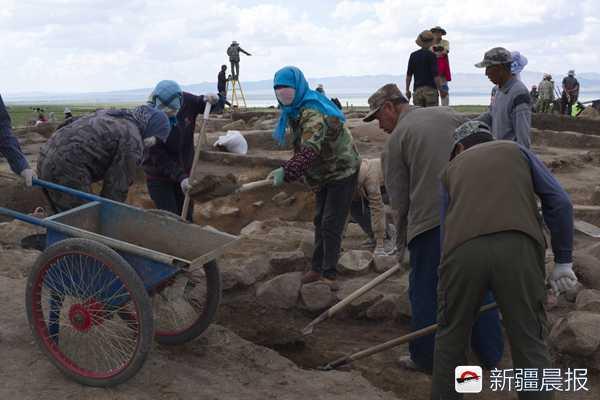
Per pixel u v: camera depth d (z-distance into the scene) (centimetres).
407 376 469
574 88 2256
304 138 488
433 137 408
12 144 418
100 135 450
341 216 541
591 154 1297
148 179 622
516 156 335
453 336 341
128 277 353
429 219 409
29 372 384
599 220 819
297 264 621
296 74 491
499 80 560
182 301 450
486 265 319
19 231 687
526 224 320
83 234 377
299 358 508
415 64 1157
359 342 527
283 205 1029
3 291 494
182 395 375
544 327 329
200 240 418
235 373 415
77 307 378
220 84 2508
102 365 384
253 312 566
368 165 658
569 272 341
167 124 484
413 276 429
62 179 451
